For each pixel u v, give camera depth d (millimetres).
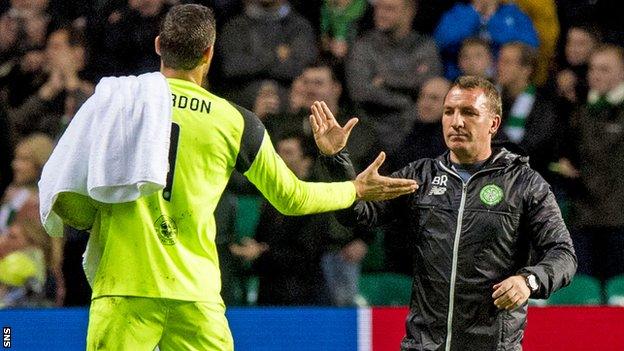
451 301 18375
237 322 24578
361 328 24703
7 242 31078
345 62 36281
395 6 36125
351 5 38125
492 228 18328
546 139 34156
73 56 36438
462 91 18625
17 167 33000
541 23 38156
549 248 17969
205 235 17375
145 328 17094
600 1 38906
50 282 31000
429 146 33156
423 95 33344
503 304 17031
